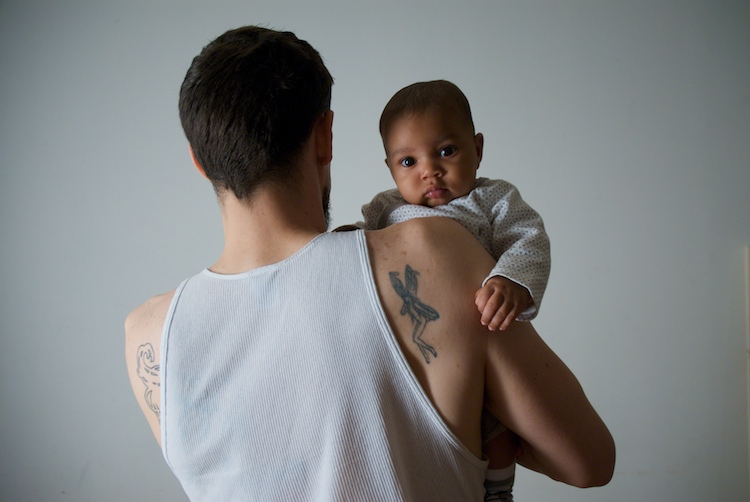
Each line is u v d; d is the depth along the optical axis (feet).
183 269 8.59
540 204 8.70
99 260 8.57
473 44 8.77
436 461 2.04
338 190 8.74
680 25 8.70
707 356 8.62
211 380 2.20
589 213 8.70
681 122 8.69
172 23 8.73
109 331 8.52
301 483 2.06
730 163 8.65
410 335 2.08
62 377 8.50
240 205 2.31
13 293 8.51
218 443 2.18
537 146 8.71
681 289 8.65
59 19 8.68
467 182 3.14
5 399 8.46
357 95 8.77
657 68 8.70
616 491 8.62
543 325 8.71
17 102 8.61
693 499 8.59
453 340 2.10
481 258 2.31
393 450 1.99
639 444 8.64
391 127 3.29
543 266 2.43
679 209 8.66
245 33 2.34
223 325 2.22
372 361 2.04
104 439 8.47
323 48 8.81
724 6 8.68
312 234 2.29
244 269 2.29
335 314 2.09
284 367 2.10
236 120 2.19
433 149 3.14
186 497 8.43
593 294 8.68
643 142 8.70
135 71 8.68
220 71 2.22
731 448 8.58
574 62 8.73
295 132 2.27
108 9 8.71
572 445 2.30
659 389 8.64
